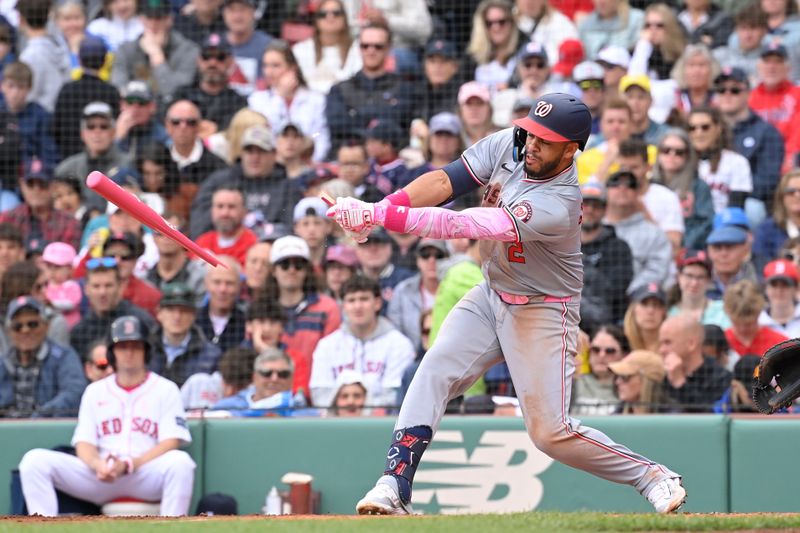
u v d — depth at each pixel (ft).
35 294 95.91
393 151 104.06
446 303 81.87
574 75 105.09
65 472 78.13
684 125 104.17
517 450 80.23
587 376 84.74
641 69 107.76
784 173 100.58
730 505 78.69
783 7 107.34
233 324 91.56
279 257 89.97
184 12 116.37
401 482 52.21
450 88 107.24
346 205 48.57
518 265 51.70
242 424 81.61
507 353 52.85
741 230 92.99
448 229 48.60
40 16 115.14
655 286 86.02
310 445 81.10
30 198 103.60
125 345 79.87
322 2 113.19
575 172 51.16
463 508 80.28
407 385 84.94
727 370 83.97
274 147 101.91
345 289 88.12
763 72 103.96
